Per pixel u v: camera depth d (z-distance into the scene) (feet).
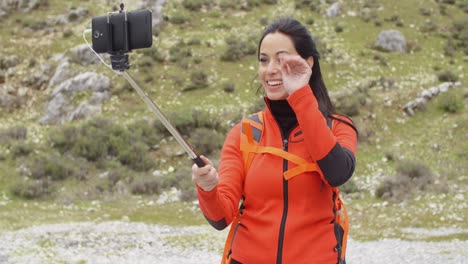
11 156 82.07
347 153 8.36
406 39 123.34
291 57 8.02
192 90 102.94
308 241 8.25
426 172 76.33
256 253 8.36
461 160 82.64
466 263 42.98
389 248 49.06
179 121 91.15
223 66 109.70
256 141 8.75
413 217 62.49
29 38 118.93
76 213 65.05
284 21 8.79
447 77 107.24
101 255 46.39
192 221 61.67
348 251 48.06
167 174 81.25
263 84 8.86
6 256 44.55
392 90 103.81
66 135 86.43
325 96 9.12
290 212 8.32
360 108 97.40
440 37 126.00
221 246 50.55
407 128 93.66
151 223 60.23
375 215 64.18
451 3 141.49
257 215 8.46
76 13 126.31
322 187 8.42
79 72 107.04
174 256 46.70
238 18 130.31
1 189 73.26
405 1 138.51
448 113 96.84
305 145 8.46
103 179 77.30
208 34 122.83
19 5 128.36
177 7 131.64
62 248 48.24
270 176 8.41
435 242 51.60
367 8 134.00
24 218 60.80
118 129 88.43
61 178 77.05
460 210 64.34
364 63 111.86
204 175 7.90
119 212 65.72
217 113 96.17
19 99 104.06
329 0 136.36
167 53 112.98
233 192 8.59
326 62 111.04
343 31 124.77
